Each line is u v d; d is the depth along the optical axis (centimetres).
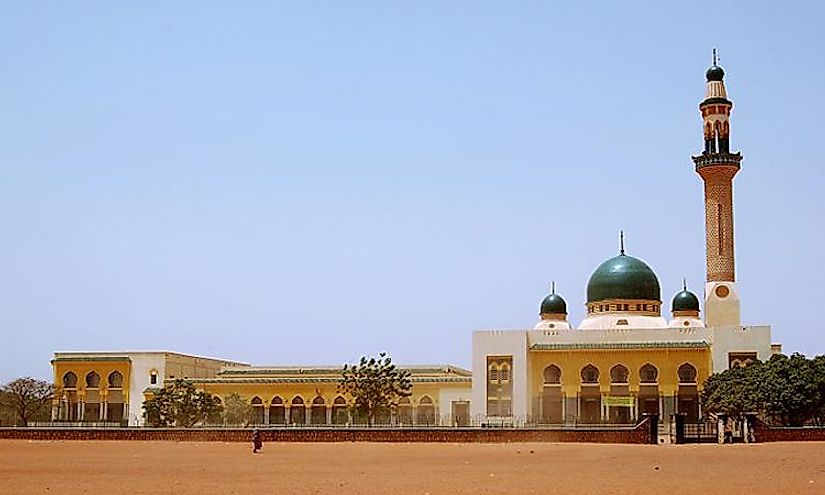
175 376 13000
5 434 8488
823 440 7931
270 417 12419
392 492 3769
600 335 11462
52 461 5728
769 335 11025
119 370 12850
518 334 11506
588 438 7800
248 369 13025
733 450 6662
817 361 9381
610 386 11306
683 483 4106
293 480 4359
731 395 9512
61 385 12912
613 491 3762
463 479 4378
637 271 12150
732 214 11300
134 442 8006
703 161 11338
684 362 11169
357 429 8000
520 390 11394
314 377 12406
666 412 11112
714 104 11362
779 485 3988
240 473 4788
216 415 11612
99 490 3878
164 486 4062
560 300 12706
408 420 11906
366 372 11262
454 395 12012
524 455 6231
